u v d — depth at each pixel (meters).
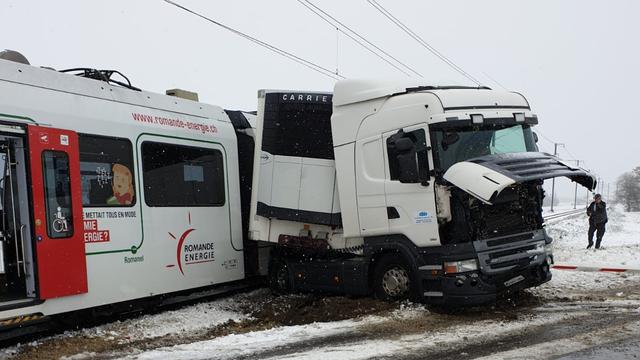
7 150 7.34
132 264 8.51
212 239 10.08
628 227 32.53
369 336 7.13
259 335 7.30
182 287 9.37
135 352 6.82
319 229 9.88
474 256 7.91
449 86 9.27
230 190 10.59
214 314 9.27
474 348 6.48
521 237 8.48
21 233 7.20
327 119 9.81
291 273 10.52
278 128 10.16
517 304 8.83
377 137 8.86
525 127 9.08
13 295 7.35
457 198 8.16
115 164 8.41
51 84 7.77
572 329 7.18
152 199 8.97
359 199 9.05
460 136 8.35
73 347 7.11
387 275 8.99
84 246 7.72
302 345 6.79
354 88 9.20
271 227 10.28
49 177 7.34
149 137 9.02
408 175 8.26
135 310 8.98
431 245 8.25
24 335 7.73
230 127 10.86
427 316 8.09
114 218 8.28
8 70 7.30
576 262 13.48
